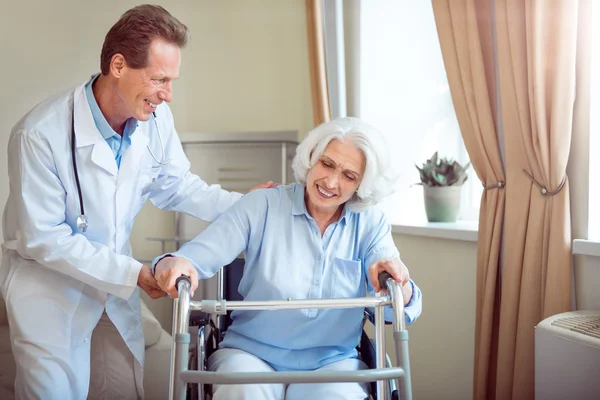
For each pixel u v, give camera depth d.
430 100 2.59
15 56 3.08
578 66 1.61
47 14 3.13
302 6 3.24
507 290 1.72
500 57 1.73
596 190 1.63
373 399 1.31
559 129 1.56
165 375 2.13
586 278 1.61
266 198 1.44
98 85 1.46
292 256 1.38
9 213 1.50
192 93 3.35
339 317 1.36
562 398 1.37
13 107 3.08
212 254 1.37
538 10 1.57
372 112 2.68
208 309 1.12
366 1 2.65
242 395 1.19
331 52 2.73
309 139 1.37
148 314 2.32
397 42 2.66
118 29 1.36
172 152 1.74
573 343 1.34
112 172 1.48
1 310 2.33
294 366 1.35
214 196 1.78
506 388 1.71
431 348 2.26
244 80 3.34
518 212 1.70
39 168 1.38
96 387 1.69
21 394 1.45
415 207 2.66
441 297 2.20
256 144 2.96
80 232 1.49
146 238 3.10
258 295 1.38
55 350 1.45
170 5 3.30
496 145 1.81
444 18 1.94
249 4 3.32
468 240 2.01
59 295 1.47
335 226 1.43
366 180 1.35
